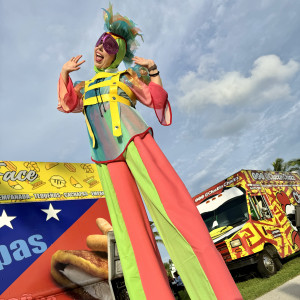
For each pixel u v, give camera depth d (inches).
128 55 88.9
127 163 73.4
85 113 81.2
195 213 63.9
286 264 363.6
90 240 121.6
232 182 363.9
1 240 102.7
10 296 95.8
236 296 57.1
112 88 76.6
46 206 119.0
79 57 84.0
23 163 122.0
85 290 109.2
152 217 70.7
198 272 60.8
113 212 75.3
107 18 85.7
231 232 316.8
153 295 63.4
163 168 68.4
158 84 77.1
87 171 140.3
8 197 111.3
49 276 105.3
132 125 73.0
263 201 362.0
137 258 66.9
